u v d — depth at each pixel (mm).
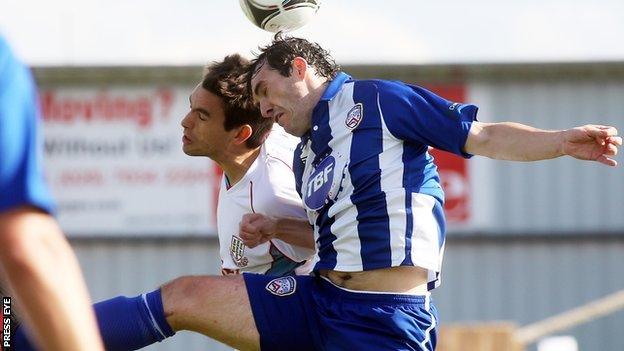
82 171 24250
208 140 6633
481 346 10344
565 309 23969
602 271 24016
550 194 24125
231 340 5730
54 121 24234
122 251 24109
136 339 5605
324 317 5691
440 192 5773
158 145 24250
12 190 2738
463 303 23969
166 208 24203
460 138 5562
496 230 24031
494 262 24016
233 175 6723
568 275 24016
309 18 6617
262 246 6645
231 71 6586
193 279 5758
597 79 23922
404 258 5555
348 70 23609
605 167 24109
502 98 23859
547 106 23891
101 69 24094
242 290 5742
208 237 24109
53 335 2697
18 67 2818
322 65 5926
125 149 24266
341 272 5695
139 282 24047
